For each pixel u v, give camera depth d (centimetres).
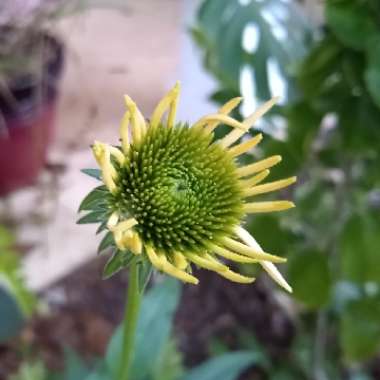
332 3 15
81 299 23
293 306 23
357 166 18
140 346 14
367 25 14
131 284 10
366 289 19
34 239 24
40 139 25
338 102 16
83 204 9
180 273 8
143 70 30
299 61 17
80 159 27
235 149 9
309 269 17
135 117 9
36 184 26
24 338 22
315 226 19
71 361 17
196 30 20
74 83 29
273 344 23
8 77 24
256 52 17
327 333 22
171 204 9
